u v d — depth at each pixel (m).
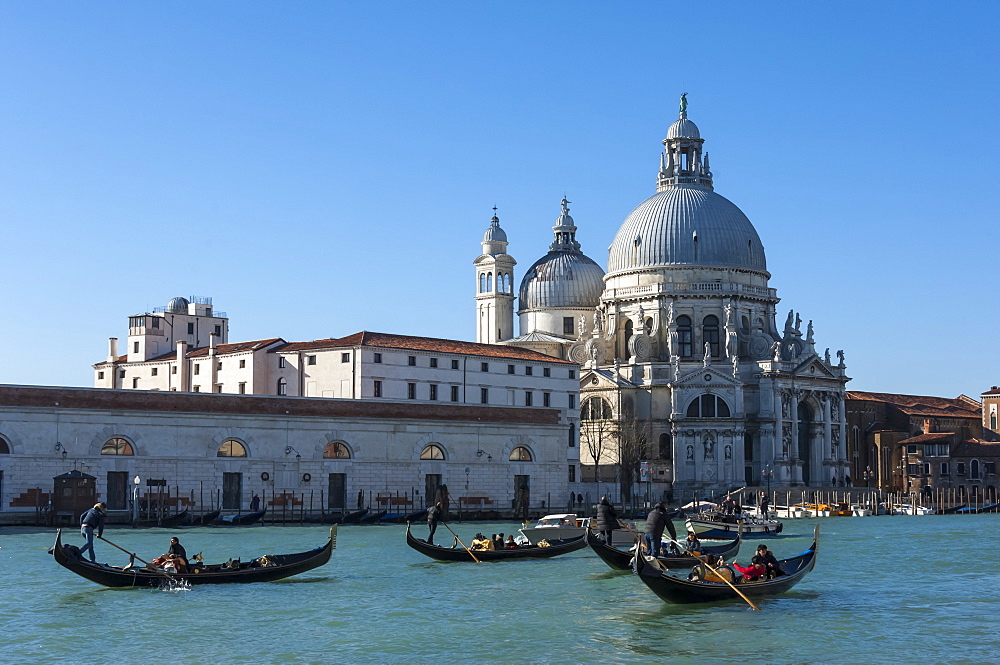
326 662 44.41
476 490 132.25
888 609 55.53
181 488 113.69
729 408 172.25
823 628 50.62
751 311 184.88
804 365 177.00
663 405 176.62
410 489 127.31
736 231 186.00
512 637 48.72
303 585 64.06
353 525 116.62
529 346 190.88
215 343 173.38
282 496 119.00
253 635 49.12
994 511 167.25
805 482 179.38
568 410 159.75
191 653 45.81
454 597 59.41
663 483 173.25
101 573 59.81
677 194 188.88
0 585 63.38
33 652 46.00
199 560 65.81
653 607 55.97
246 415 117.44
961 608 55.97
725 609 55.25
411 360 141.00
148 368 164.12
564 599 58.72
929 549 89.81
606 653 45.84
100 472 109.69
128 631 49.91
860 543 96.56
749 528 107.50
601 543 67.31
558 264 198.62
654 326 183.38
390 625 51.38
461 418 131.50
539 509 136.12
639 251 186.00
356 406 124.50
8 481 105.19
